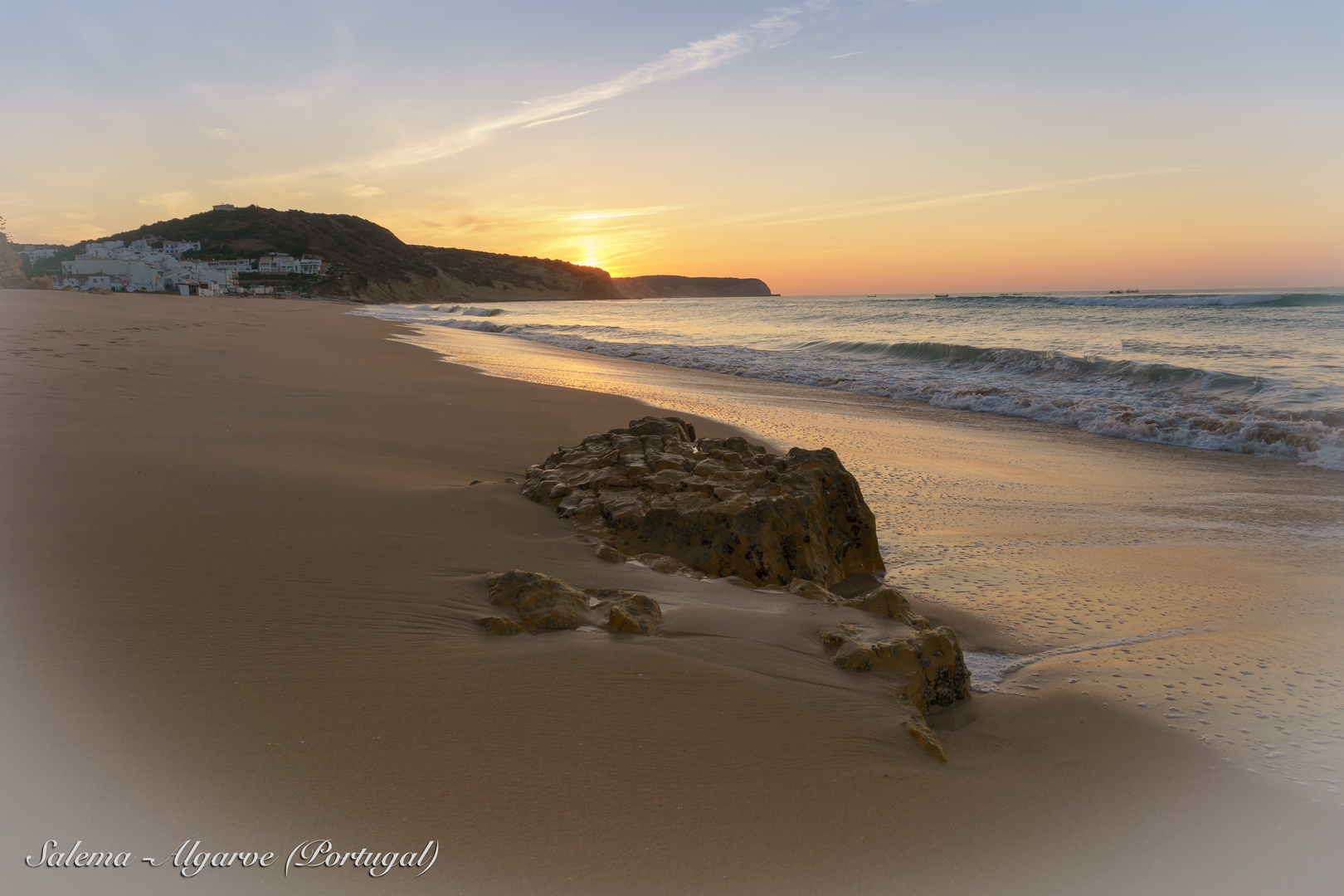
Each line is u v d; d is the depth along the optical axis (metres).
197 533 4.18
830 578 4.93
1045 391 14.97
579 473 5.80
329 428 7.89
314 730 2.44
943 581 5.09
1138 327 29.64
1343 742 3.09
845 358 21.94
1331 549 5.97
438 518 4.84
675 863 2.05
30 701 2.47
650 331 37.00
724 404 13.09
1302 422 10.64
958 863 2.20
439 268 192.38
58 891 1.77
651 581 4.14
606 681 2.93
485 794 2.22
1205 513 7.13
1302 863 2.31
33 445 5.92
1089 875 2.20
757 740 2.67
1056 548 5.89
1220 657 3.95
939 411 13.32
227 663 2.82
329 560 3.94
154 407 8.12
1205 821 2.52
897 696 3.16
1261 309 35.47
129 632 2.99
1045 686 3.61
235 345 16.34
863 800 2.43
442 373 14.41
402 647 3.07
